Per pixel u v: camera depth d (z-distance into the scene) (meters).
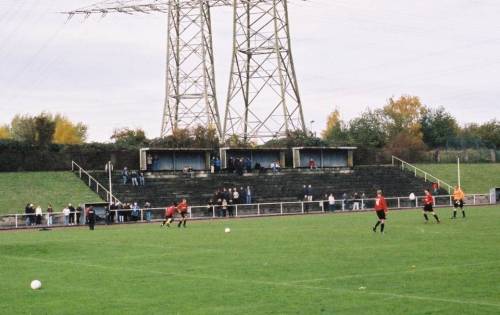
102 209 91.94
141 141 132.50
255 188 115.38
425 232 58.72
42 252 50.88
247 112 135.62
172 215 78.06
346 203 110.31
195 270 38.75
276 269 37.97
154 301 29.81
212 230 68.94
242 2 135.25
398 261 39.84
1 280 37.00
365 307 27.36
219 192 101.25
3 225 88.50
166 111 138.50
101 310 28.27
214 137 125.31
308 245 50.00
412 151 144.12
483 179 136.62
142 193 107.25
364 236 56.38
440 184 130.25
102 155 117.25
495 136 183.12
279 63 133.00
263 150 127.38
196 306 28.48
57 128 192.25
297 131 133.75
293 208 106.56
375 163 140.25
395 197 115.69
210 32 141.38
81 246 54.25
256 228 69.88
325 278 34.41
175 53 138.38
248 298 29.83
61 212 92.19
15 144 111.44
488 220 72.75
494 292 29.84
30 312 28.28
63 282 35.78
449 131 189.62
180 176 114.56
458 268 36.47
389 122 191.38
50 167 113.12
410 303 27.89
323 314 26.28
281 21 135.75
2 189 101.69
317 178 123.00
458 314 25.86
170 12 138.50
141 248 51.69
